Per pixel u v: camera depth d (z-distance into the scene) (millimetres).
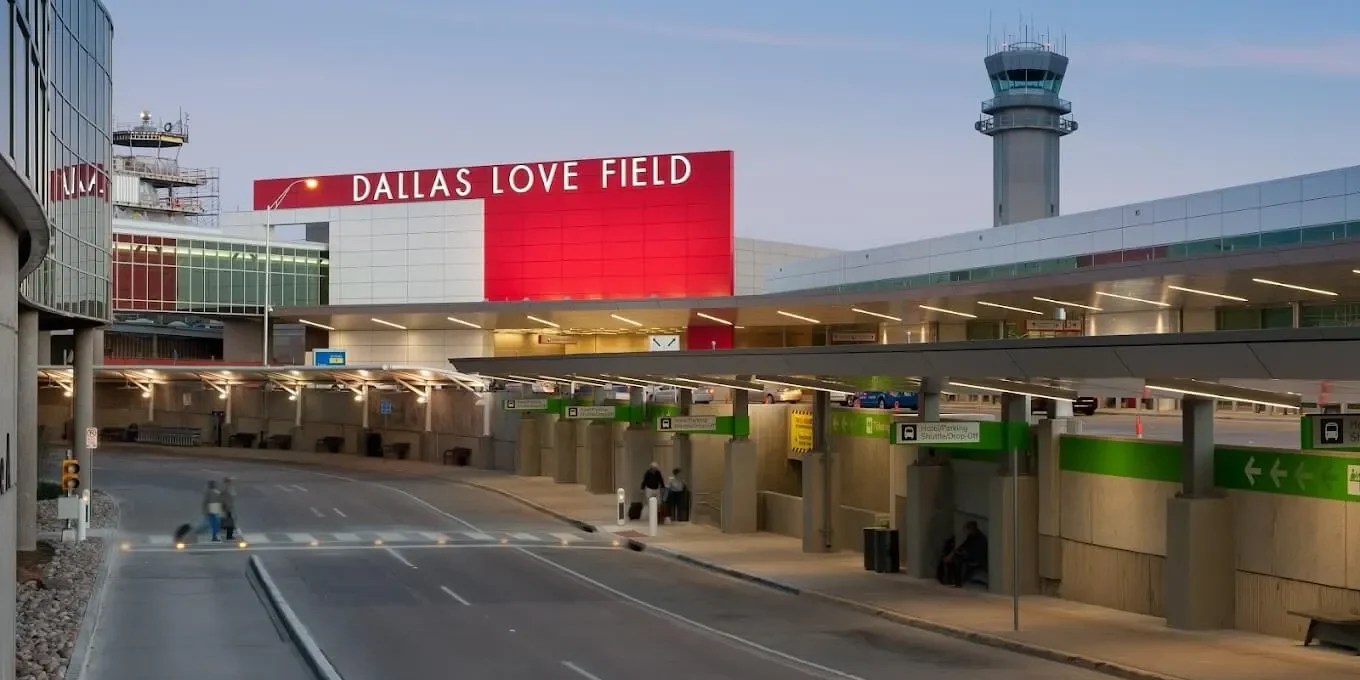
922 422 28672
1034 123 130375
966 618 26047
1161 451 25766
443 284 108312
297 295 111000
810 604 29031
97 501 51344
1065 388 27266
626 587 31734
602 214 104875
